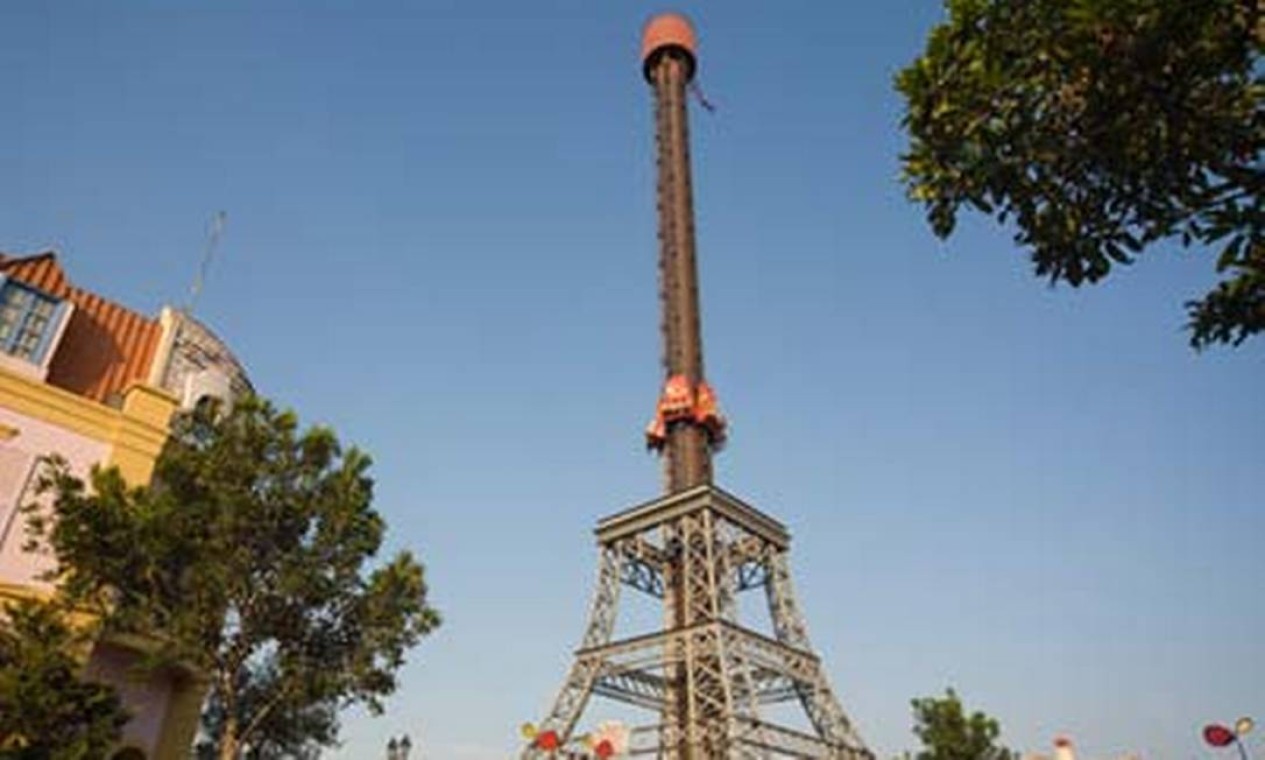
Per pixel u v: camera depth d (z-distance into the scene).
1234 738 29.25
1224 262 10.43
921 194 11.58
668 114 81.25
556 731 52.22
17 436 29.61
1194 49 9.68
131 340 36.16
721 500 56.72
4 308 31.42
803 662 54.03
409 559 27.91
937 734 45.75
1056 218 11.22
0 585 27.59
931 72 10.95
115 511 24.25
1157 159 10.38
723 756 46.09
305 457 27.56
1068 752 57.97
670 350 69.44
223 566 24.86
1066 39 10.12
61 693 22.47
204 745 40.53
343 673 25.94
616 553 60.47
